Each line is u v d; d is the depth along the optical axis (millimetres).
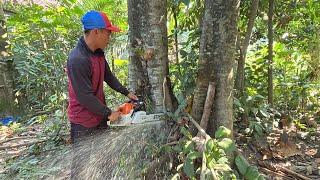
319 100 5695
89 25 3031
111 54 6906
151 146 3396
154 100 3684
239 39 4469
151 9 3572
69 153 4094
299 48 5805
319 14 5352
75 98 3250
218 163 2900
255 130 4223
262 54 5426
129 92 3590
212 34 3260
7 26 7332
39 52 7496
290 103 5473
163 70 3684
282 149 4164
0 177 3975
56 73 6984
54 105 6312
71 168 3420
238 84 4539
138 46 3652
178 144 3254
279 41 5781
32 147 4543
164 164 3357
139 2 3594
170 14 4152
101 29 3043
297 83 5465
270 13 4859
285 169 3750
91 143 3379
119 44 7199
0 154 4691
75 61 3016
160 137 3438
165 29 3678
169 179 3168
